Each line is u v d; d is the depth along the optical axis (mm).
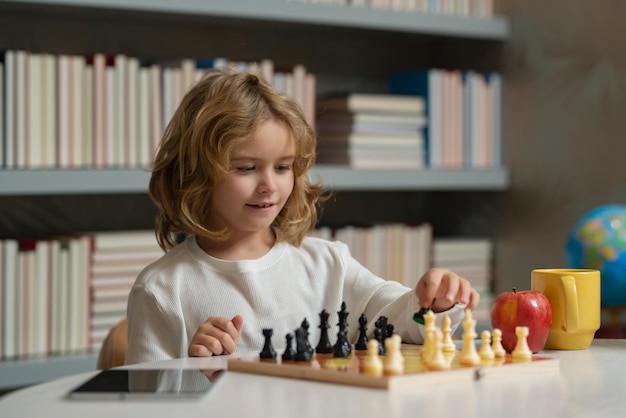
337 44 3299
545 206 3082
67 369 2529
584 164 2945
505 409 924
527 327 1280
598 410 935
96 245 2617
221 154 1532
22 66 2502
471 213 3375
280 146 1559
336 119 3012
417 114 3066
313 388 1006
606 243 2332
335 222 3318
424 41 3406
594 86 2910
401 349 1231
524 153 3154
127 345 1662
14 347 2521
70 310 2586
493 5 3252
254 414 885
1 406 942
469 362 1094
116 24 2908
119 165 2635
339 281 1685
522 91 3152
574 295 1315
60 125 2553
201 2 2662
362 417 874
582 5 2943
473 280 3230
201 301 1588
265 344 1135
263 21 2883
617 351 1326
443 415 889
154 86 2672
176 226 1714
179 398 949
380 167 2990
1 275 2506
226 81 1605
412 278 3109
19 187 2459
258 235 1673
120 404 934
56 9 2637
